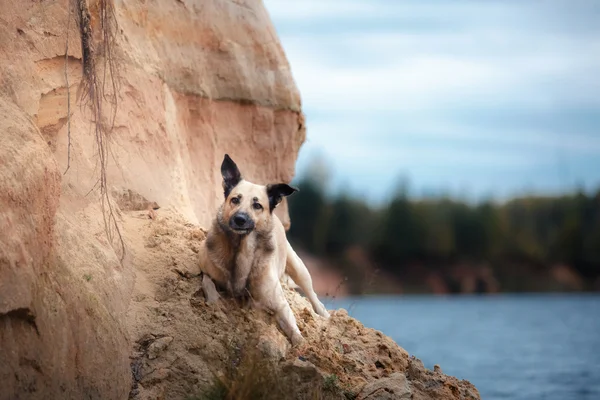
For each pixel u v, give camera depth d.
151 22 13.72
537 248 129.50
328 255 115.88
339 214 118.38
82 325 8.84
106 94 12.02
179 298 10.73
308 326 11.64
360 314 64.25
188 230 12.12
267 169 16.08
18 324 8.00
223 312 10.80
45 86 10.48
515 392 21.84
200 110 14.60
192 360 10.02
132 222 11.69
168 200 12.73
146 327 10.14
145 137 12.69
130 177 12.10
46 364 8.18
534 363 30.30
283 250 12.30
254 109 15.75
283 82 16.38
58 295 8.64
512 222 134.25
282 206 16.86
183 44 14.40
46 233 8.72
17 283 7.90
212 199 14.62
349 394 10.25
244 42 15.77
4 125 8.72
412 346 37.88
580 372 27.03
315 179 120.75
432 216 125.31
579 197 134.25
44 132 10.64
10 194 8.16
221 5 15.48
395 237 118.38
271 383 9.44
